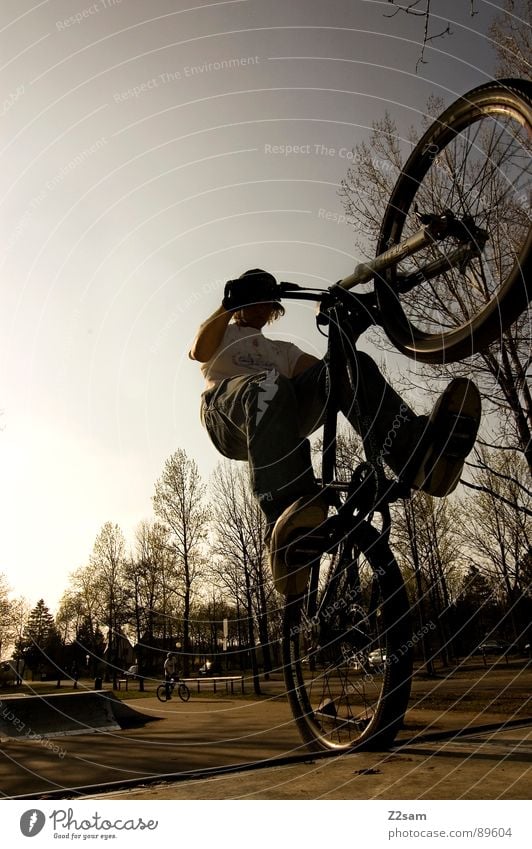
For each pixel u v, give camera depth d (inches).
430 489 75.5
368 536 75.8
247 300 84.6
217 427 82.4
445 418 71.9
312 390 82.6
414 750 74.6
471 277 153.3
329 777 59.2
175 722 374.9
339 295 82.9
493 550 533.3
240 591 532.4
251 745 251.9
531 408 293.9
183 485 431.5
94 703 355.6
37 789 164.2
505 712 316.5
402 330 79.7
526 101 62.3
